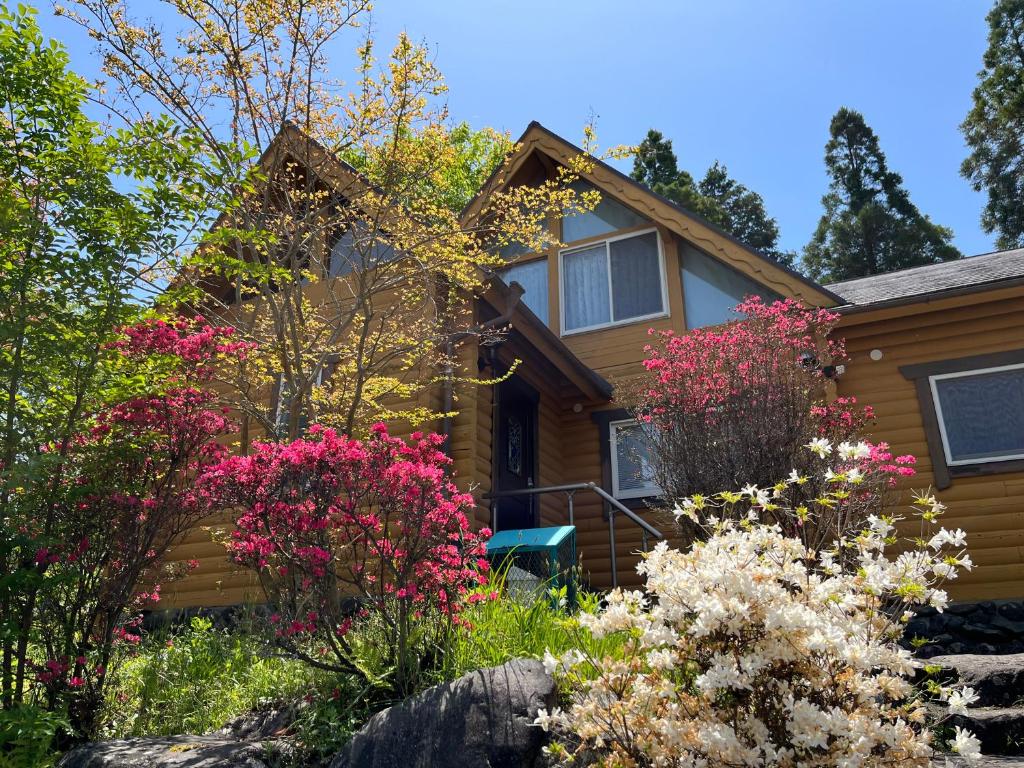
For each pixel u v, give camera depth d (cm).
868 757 265
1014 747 402
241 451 827
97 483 500
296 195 816
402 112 754
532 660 399
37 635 477
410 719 374
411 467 448
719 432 718
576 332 1171
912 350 930
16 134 500
